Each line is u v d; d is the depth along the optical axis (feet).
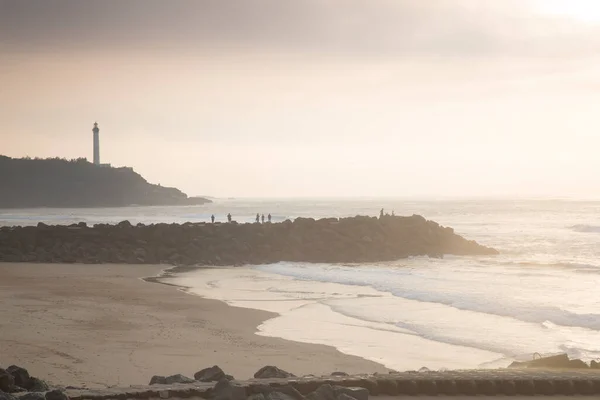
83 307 110.22
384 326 97.14
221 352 79.10
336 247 213.66
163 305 114.83
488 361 76.95
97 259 195.00
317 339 87.86
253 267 190.08
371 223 229.25
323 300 122.62
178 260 197.47
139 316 102.83
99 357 74.64
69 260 194.49
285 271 176.45
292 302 120.16
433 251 222.69
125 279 154.92
